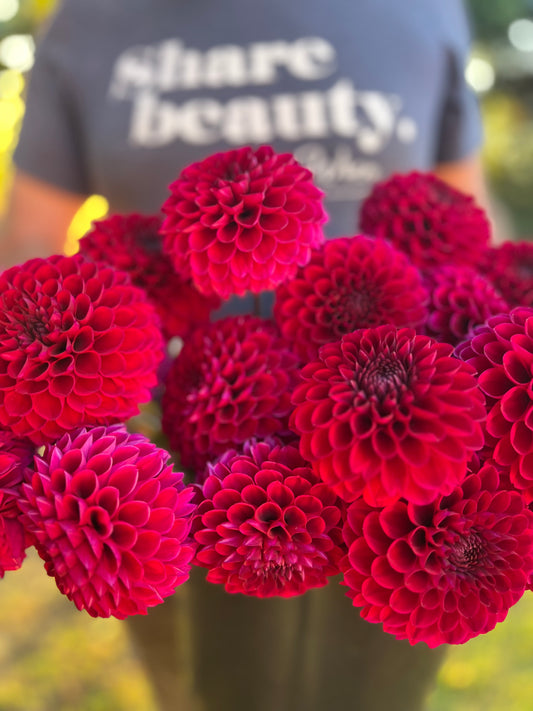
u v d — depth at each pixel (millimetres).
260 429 331
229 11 743
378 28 760
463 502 281
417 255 407
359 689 448
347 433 270
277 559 285
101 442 291
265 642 429
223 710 488
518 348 286
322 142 749
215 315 688
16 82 1660
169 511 276
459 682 1022
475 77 2648
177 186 344
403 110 777
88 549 265
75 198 879
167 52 753
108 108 772
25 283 317
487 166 2830
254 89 746
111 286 324
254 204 323
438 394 268
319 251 355
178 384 366
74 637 1164
